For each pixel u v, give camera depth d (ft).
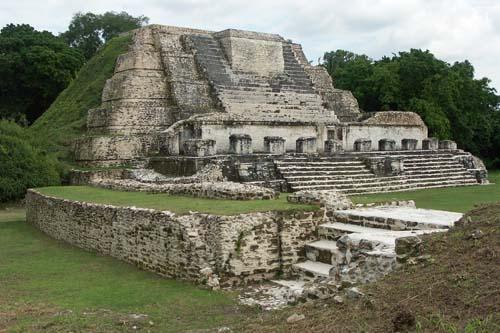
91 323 26.91
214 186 49.47
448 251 23.66
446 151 106.22
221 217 34.68
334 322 21.29
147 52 105.60
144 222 40.70
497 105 176.35
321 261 36.09
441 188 86.28
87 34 224.74
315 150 91.81
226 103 102.73
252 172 74.59
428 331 18.49
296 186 74.49
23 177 89.30
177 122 91.35
